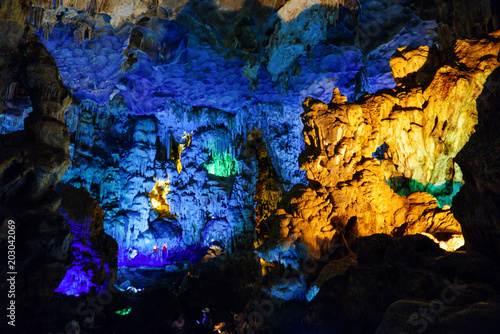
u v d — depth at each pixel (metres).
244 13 10.58
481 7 6.34
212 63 12.50
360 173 6.37
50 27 10.18
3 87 6.83
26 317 5.95
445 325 2.65
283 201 6.58
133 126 15.73
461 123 6.07
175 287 11.60
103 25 10.67
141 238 14.47
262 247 6.21
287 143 15.39
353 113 6.57
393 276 4.05
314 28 11.13
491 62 5.72
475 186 3.74
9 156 5.85
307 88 13.76
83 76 12.50
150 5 10.12
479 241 3.79
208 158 16.02
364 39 11.46
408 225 5.95
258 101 14.72
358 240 4.99
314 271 5.88
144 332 7.87
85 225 8.30
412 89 6.62
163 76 13.23
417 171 6.68
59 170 6.61
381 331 3.07
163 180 16.02
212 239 15.12
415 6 10.03
